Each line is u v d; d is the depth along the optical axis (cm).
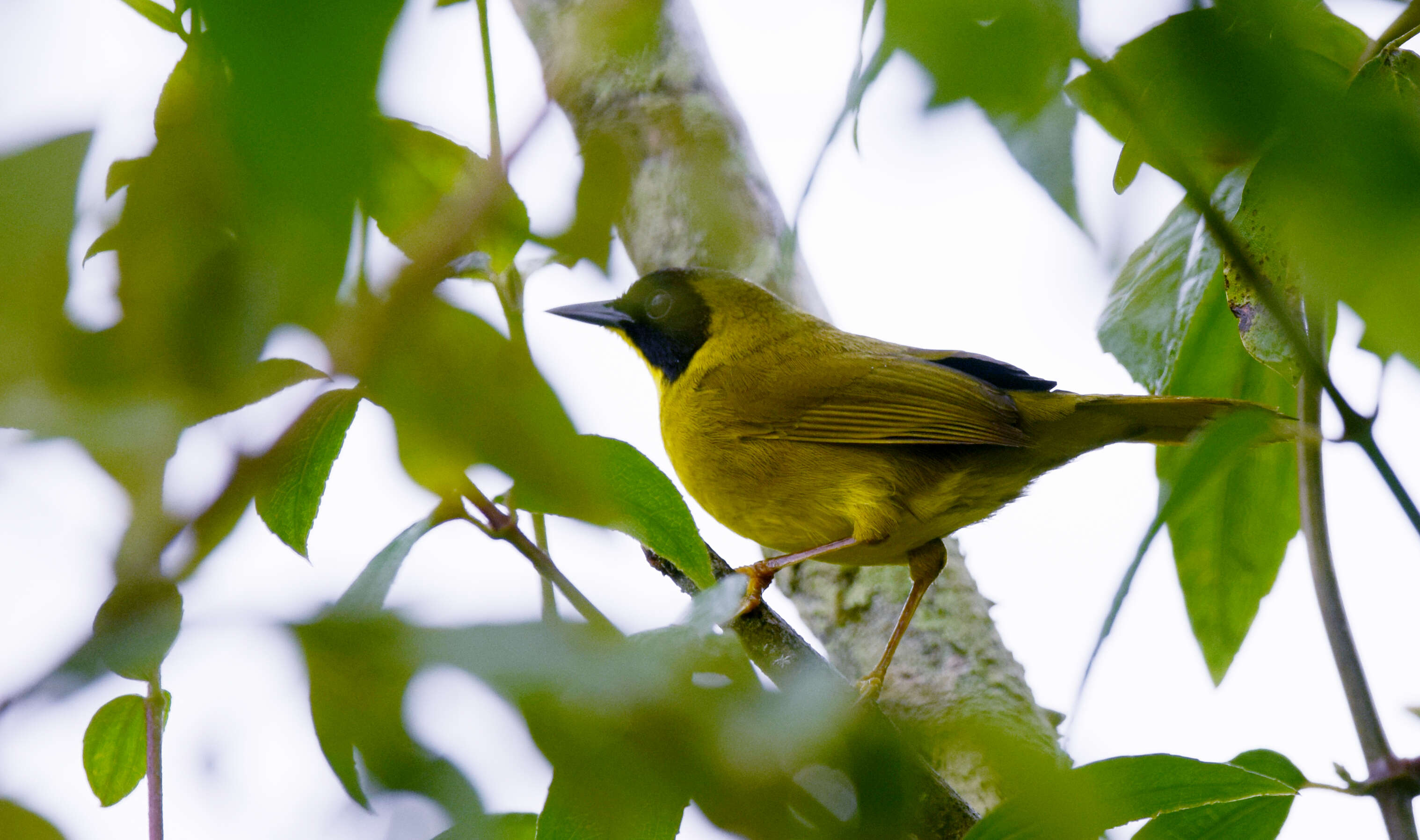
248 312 165
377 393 185
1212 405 763
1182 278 646
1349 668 527
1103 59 183
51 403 167
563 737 210
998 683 788
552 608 236
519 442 185
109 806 441
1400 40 377
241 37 115
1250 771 488
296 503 342
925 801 573
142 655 176
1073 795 236
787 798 223
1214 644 694
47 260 148
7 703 170
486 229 292
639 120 683
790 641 639
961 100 176
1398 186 159
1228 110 178
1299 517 681
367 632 181
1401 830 493
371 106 119
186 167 168
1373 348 187
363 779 231
